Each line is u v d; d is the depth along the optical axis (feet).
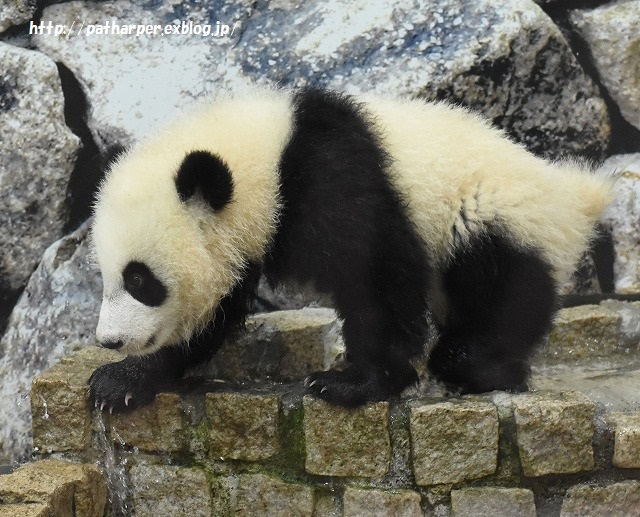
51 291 40.37
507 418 27.48
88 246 40.91
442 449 27.37
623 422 27.43
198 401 29.17
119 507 29.50
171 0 42.24
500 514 27.22
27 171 40.81
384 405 27.66
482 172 29.76
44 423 29.60
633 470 27.50
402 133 29.37
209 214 27.20
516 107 41.39
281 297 39.17
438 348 30.89
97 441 29.55
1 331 41.32
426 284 29.01
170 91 41.09
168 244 26.86
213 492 28.78
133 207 26.84
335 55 40.93
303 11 42.04
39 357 39.70
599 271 41.73
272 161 27.81
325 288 28.86
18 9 41.70
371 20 41.42
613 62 42.11
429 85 40.04
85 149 41.34
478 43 40.52
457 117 31.68
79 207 41.70
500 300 30.09
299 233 27.76
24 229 41.09
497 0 41.42
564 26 42.98
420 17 41.29
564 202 30.86
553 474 27.37
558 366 35.27
